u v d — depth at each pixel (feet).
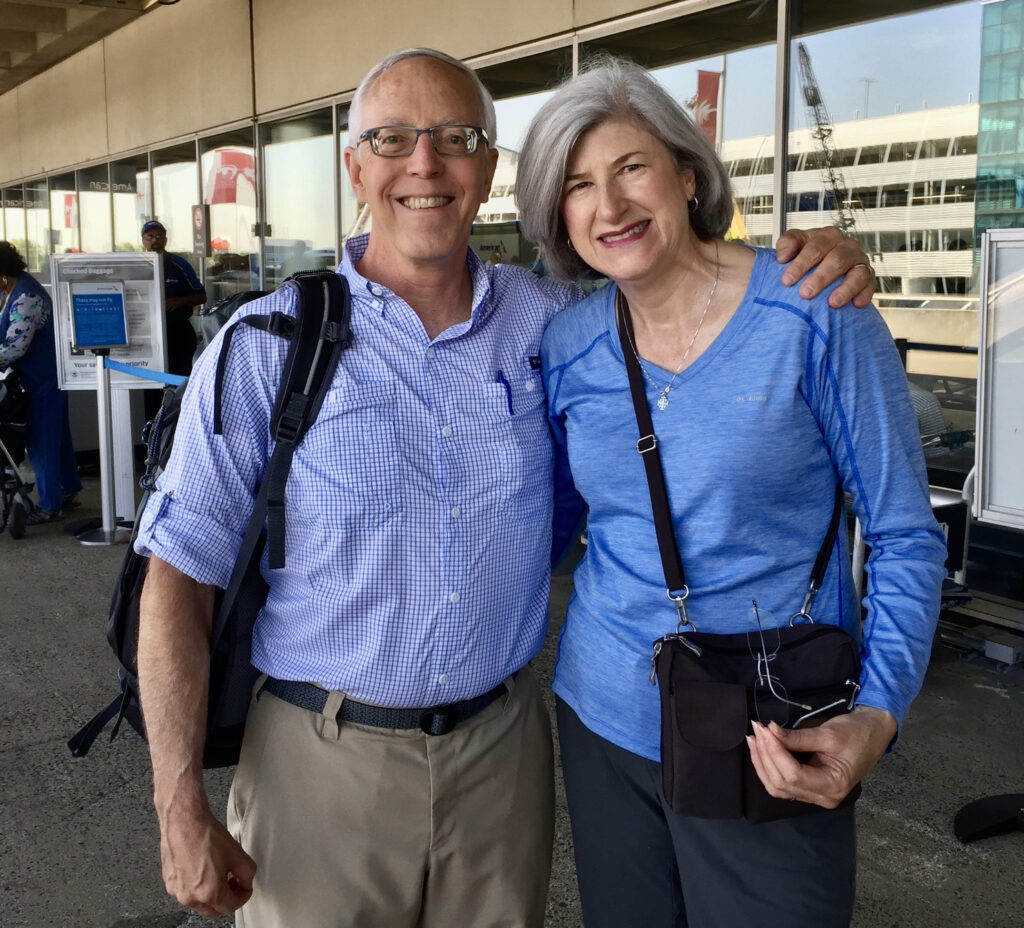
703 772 4.48
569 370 5.26
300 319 4.92
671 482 4.83
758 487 4.69
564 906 8.58
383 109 5.10
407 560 4.97
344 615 4.98
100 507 23.52
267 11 27.35
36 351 21.31
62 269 19.90
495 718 5.34
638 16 17.06
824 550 4.84
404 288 5.33
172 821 4.71
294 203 27.58
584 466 5.16
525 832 5.53
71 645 14.62
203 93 31.19
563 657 5.50
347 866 5.10
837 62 14.65
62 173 43.55
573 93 4.89
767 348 4.66
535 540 5.36
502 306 5.45
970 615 13.93
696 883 4.98
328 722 5.06
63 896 8.75
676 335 4.90
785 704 4.48
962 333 13.84
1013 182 12.98
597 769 5.29
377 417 4.92
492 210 20.44
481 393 5.17
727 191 5.04
